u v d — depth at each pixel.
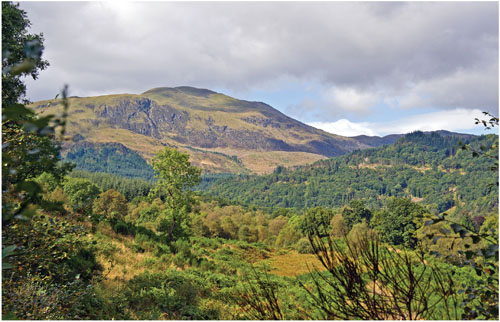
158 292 11.41
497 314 2.57
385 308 2.64
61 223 5.25
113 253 15.74
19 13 8.68
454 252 2.68
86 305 7.46
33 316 4.92
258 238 66.06
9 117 1.01
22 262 4.95
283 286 15.62
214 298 12.40
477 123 3.43
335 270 2.72
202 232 51.72
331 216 44.19
